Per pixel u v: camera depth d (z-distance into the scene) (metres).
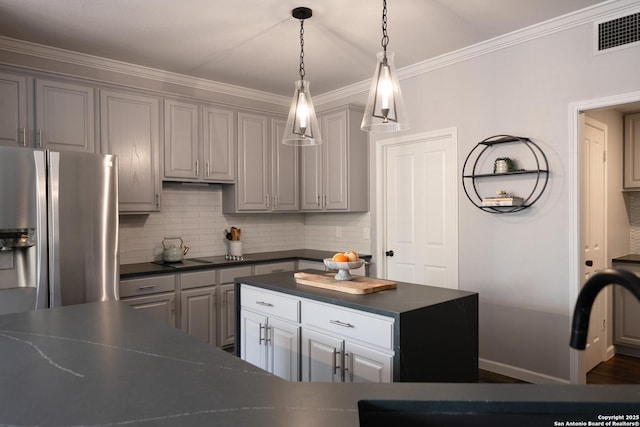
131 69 3.85
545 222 3.11
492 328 3.42
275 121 4.58
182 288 3.64
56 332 1.58
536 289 3.16
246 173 4.34
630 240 4.41
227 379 1.12
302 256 4.39
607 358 3.83
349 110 4.26
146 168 3.66
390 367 1.93
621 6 2.73
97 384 1.09
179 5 2.77
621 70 2.75
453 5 2.80
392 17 2.96
